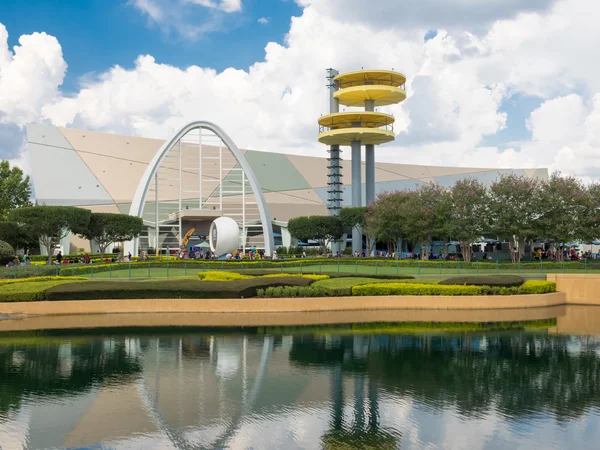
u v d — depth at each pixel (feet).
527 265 161.89
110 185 309.83
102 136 337.11
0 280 124.36
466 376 65.87
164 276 144.56
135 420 51.62
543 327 97.09
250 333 90.48
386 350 78.84
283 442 46.88
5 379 64.23
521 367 69.92
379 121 245.86
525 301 118.62
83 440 47.16
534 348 80.43
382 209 206.28
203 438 47.70
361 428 49.83
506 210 180.45
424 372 67.67
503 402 56.65
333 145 257.34
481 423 51.06
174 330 92.53
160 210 303.27
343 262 178.70
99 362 71.72
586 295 124.98
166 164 332.80
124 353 76.59
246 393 59.36
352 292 114.83
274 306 109.91
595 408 54.90
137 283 109.81
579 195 175.32
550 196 178.29
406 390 60.64
